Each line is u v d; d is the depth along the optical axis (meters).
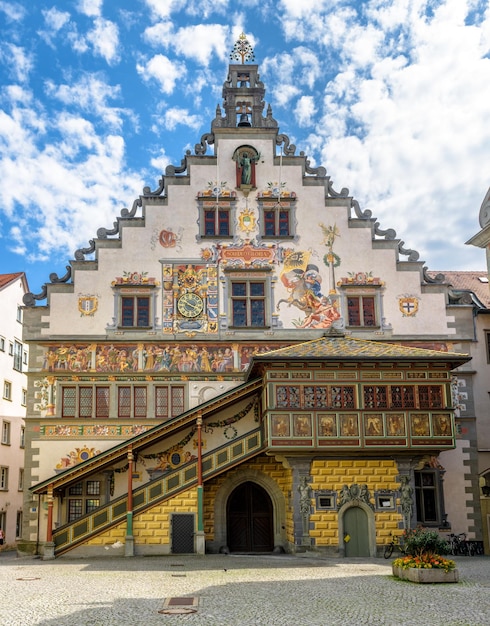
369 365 30.91
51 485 31.00
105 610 15.80
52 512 31.05
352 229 36.62
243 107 37.75
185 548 30.67
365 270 36.28
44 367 34.03
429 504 34.38
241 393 32.28
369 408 30.61
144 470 33.16
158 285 35.19
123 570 24.52
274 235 36.19
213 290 35.38
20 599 17.42
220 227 36.12
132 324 34.75
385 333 35.72
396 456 30.94
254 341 34.91
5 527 46.97
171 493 31.06
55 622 14.33
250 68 38.19
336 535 30.08
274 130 37.16
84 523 30.45
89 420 33.56
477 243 33.78
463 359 30.84
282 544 33.00
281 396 30.45
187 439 33.47
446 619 14.87
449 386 31.11
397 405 30.77
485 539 34.00
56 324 34.44
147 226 35.72
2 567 26.11
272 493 33.44
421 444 30.47
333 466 30.75
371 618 14.97
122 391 34.06
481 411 35.66
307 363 30.70
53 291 34.72
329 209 36.72
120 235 35.53
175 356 34.53
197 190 36.31
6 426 48.00
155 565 26.27
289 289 35.69
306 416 30.36
